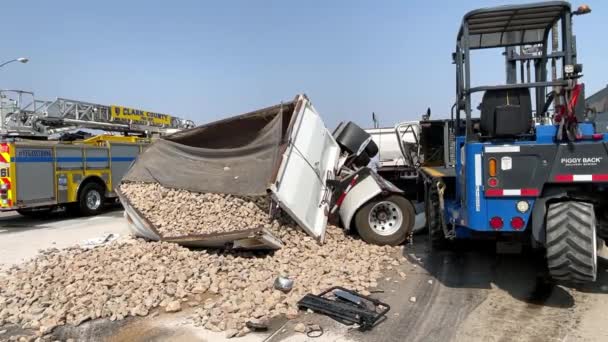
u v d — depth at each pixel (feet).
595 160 14.12
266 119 25.22
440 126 36.52
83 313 15.34
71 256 22.21
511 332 13.32
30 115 47.65
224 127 26.27
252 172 24.14
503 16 16.93
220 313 14.84
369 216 23.95
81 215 44.37
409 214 24.14
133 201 24.80
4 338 14.10
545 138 14.74
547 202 14.74
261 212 22.99
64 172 41.70
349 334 13.41
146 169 27.12
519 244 18.33
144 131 59.82
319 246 22.07
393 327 13.87
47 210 47.32
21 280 18.88
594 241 13.74
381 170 40.32
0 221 42.01
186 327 14.25
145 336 13.76
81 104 52.60
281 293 16.35
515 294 16.63
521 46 19.57
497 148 14.82
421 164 35.65
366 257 21.42
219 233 20.47
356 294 15.83
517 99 16.03
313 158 23.67
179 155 26.84
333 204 24.94
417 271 19.88
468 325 13.91
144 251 20.83
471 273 19.47
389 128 43.73
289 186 21.52
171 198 24.81
